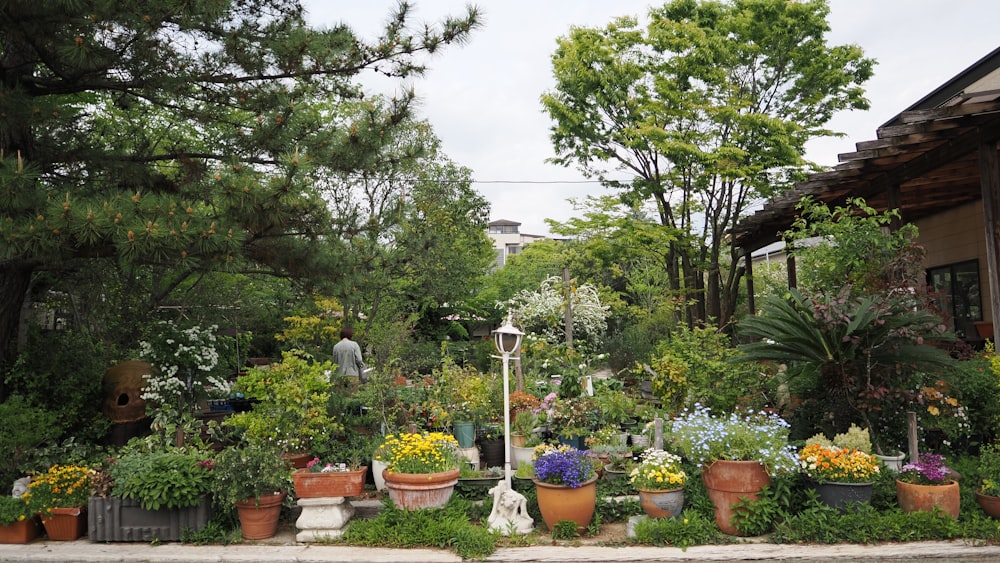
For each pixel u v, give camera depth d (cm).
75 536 519
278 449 564
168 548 495
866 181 861
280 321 1605
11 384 659
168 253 535
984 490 494
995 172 634
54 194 554
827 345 555
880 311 535
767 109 1366
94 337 963
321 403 624
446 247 1645
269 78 695
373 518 541
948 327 665
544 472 501
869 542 465
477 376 777
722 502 499
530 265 2538
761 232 1177
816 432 635
